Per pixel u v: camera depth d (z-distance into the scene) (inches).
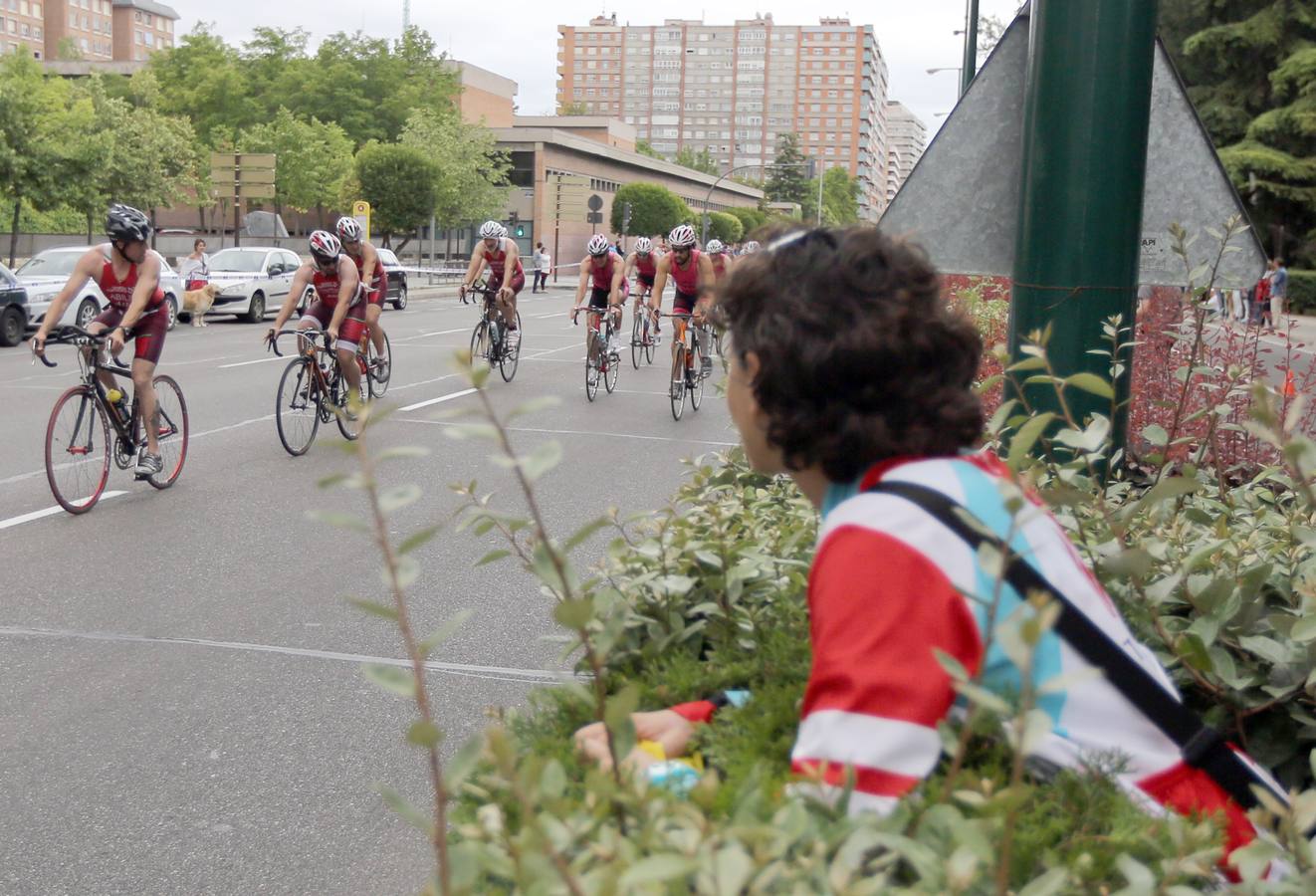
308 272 422.0
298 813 155.3
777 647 80.0
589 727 65.6
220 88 2869.1
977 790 52.5
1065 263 160.2
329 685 199.8
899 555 54.7
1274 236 1672.0
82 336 328.8
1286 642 86.4
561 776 46.7
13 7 5728.3
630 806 48.3
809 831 46.8
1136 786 59.1
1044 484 107.1
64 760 170.1
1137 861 52.7
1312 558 99.5
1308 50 1625.2
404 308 1425.9
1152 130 173.8
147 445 346.6
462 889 42.1
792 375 61.9
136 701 191.9
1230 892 51.6
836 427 62.0
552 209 2394.2
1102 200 158.9
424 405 555.2
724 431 516.4
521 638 225.5
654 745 67.4
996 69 181.3
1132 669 59.6
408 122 2647.6
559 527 316.5
